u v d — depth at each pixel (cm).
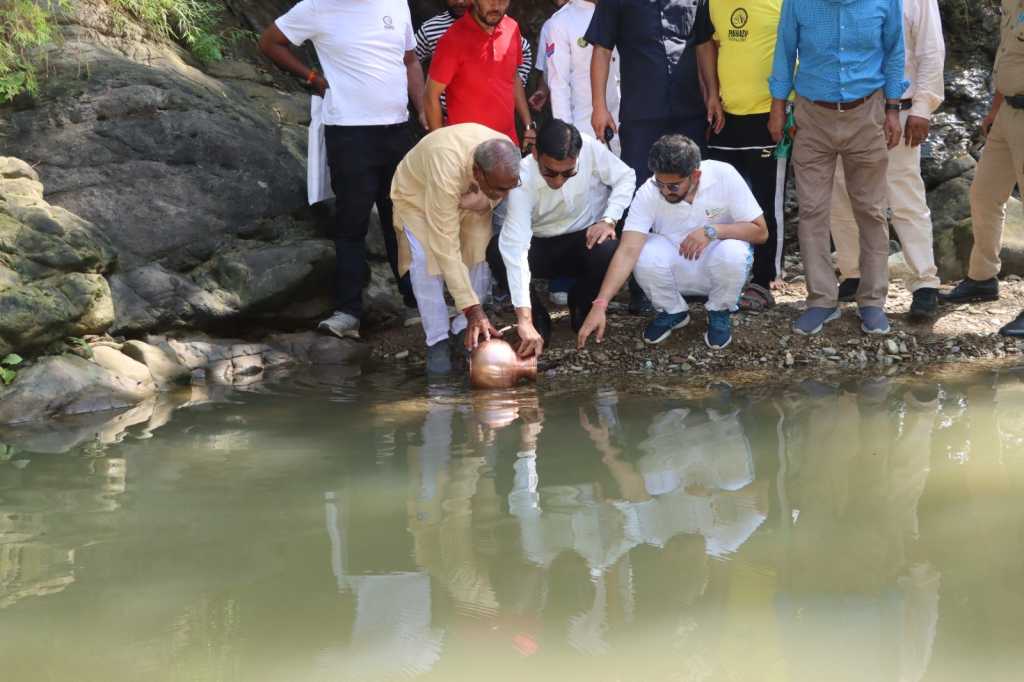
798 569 298
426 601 283
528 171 575
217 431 483
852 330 618
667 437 444
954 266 718
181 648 260
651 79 636
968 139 826
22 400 532
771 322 638
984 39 847
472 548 322
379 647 257
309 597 288
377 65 655
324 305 711
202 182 697
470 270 608
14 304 557
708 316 614
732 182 579
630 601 280
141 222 667
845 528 330
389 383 586
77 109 691
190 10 808
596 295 611
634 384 554
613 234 599
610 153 600
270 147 742
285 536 337
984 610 268
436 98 651
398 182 589
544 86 728
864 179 593
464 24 643
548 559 311
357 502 369
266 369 642
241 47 878
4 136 675
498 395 541
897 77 576
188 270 675
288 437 466
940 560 301
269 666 250
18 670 251
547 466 407
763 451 418
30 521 358
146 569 312
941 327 622
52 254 588
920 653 246
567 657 249
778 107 600
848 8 563
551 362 605
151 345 623
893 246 766
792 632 259
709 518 342
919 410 474
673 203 571
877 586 284
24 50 707
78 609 284
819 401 499
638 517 345
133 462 432
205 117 723
